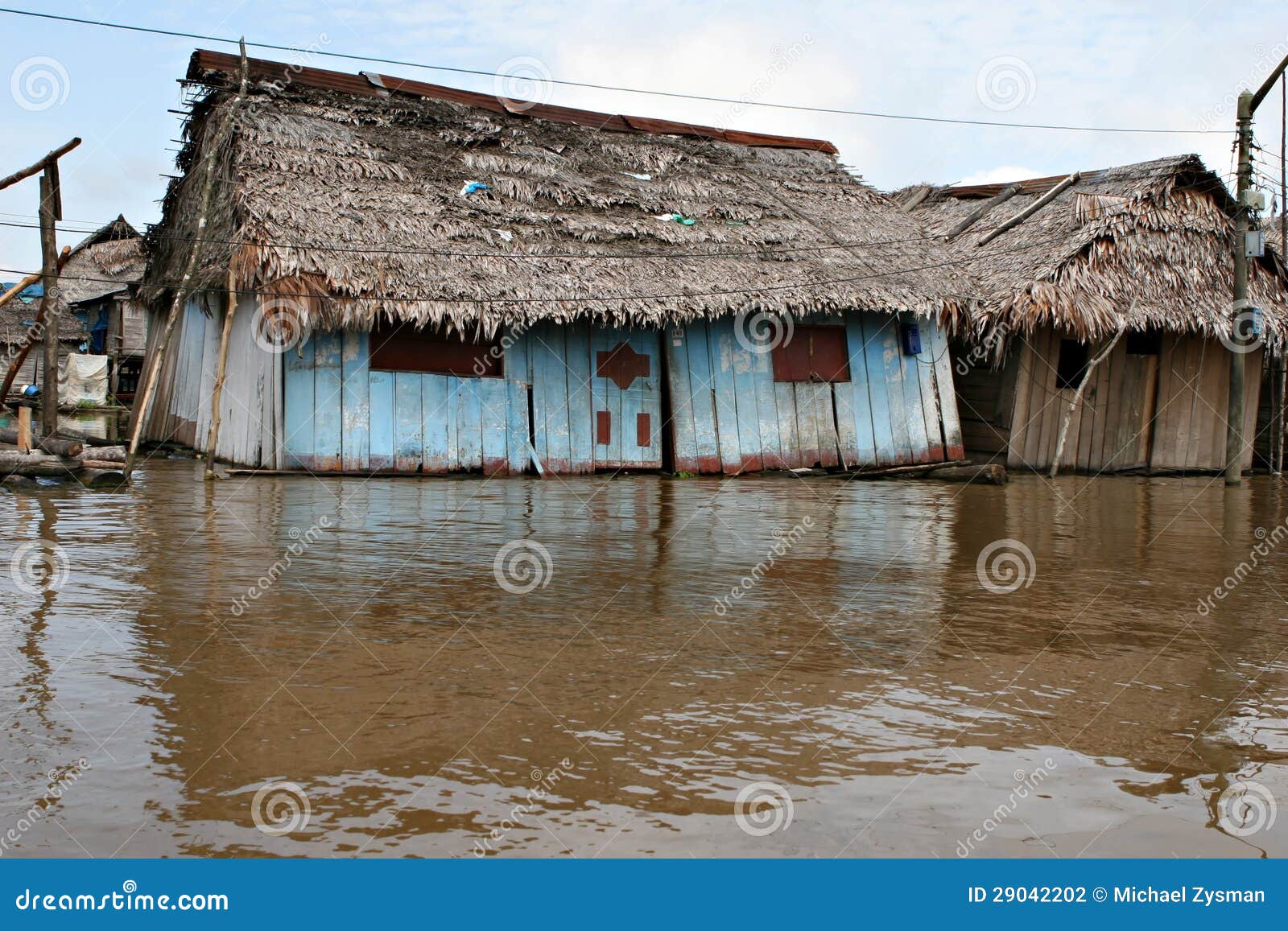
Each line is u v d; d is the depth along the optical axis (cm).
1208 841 353
